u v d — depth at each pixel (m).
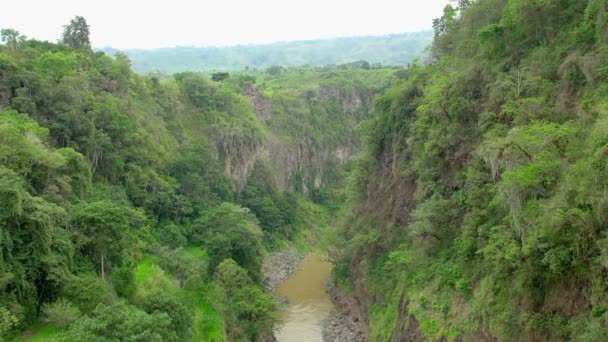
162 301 37.75
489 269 30.52
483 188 33.44
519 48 38.16
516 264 25.33
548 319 23.58
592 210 21.27
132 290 40.06
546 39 36.25
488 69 40.12
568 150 24.69
